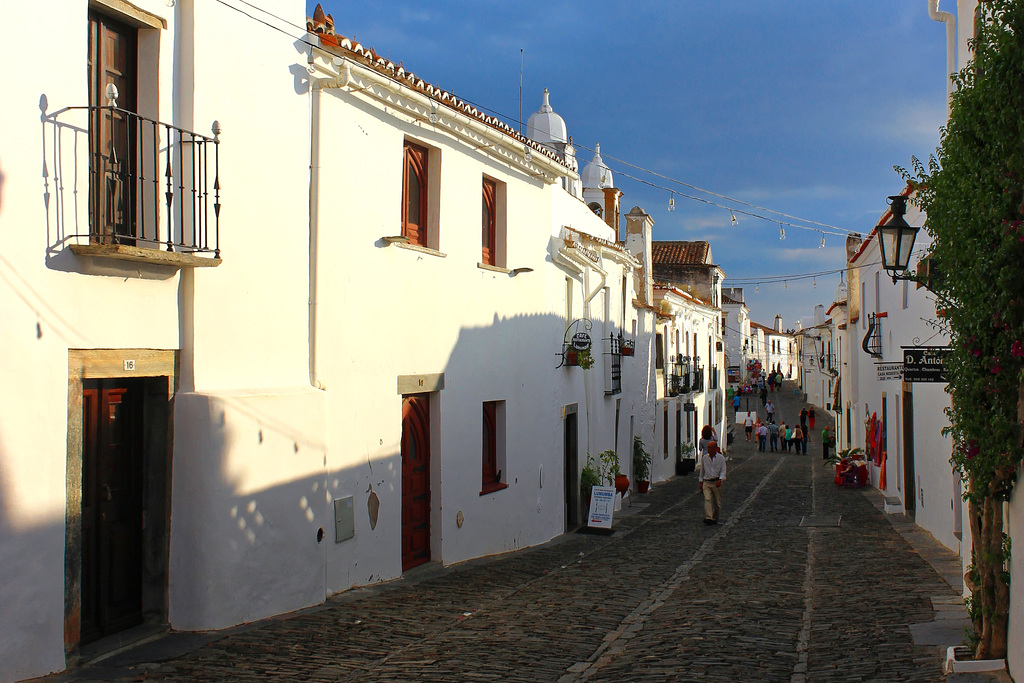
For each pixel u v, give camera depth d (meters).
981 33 6.12
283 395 8.45
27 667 6.07
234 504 7.86
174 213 7.65
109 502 7.35
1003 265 5.57
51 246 6.36
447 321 12.25
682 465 33.50
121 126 7.39
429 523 11.99
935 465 14.48
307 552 8.80
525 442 15.22
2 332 5.96
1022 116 5.46
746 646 7.41
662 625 8.48
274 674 6.36
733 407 58.94
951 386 6.50
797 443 43.06
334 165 9.72
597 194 27.12
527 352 15.27
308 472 8.79
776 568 12.15
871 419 23.53
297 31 9.11
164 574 7.66
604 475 20.52
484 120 12.79
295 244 9.08
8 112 6.02
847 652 7.11
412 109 10.99
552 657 7.18
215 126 7.79
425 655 7.07
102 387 7.27
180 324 7.73
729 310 82.25
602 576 11.74
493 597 9.93
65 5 6.52
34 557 6.14
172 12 7.66
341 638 7.54
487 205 14.11
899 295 17.55
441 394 12.08
